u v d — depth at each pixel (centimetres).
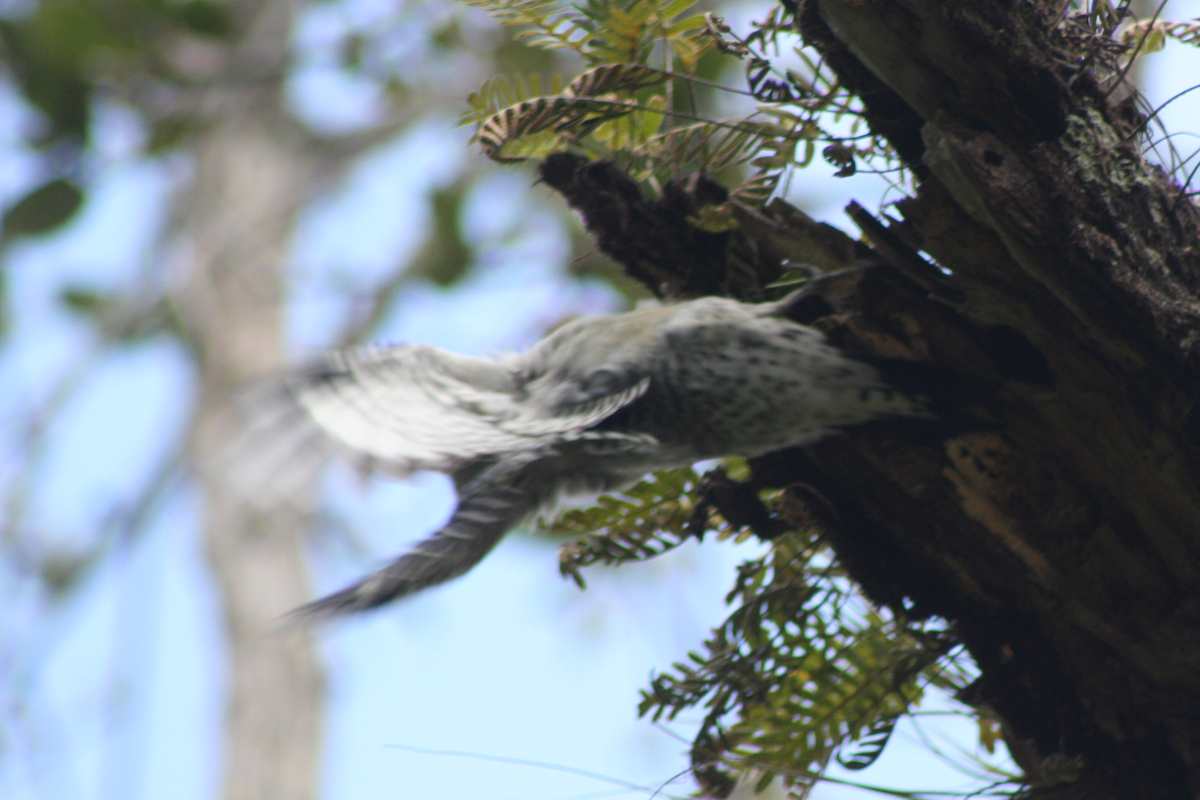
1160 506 509
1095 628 529
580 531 668
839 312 562
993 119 483
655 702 607
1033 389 517
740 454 583
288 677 1830
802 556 616
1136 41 582
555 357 587
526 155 648
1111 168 485
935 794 552
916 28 479
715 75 1083
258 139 1967
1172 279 487
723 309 563
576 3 627
